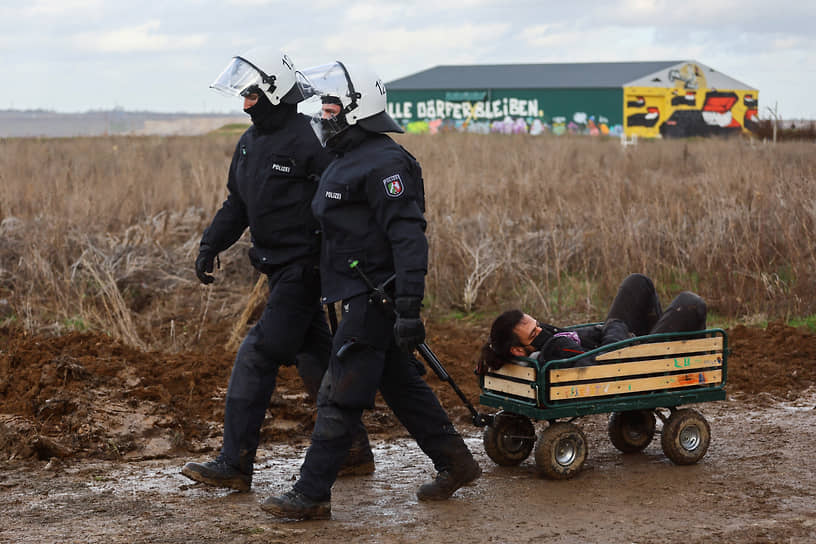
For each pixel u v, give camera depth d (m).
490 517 4.55
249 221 5.09
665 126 61.97
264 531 4.35
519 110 64.38
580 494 4.90
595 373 5.17
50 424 5.88
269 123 4.91
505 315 5.24
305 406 6.50
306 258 4.97
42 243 10.09
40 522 4.47
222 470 4.93
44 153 21.36
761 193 11.48
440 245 10.41
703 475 5.21
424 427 4.80
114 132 34.72
